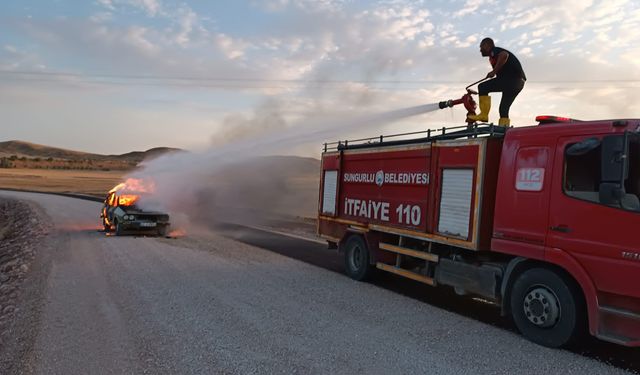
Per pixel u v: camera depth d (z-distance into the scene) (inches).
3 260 466.0
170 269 362.0
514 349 200.5
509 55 282.8
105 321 229.5
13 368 174.6
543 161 212.2
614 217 183.8
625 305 182.1
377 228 323.0
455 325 233.1
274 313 245.6
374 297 288.4
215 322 228.4
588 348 203.8
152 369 172.1
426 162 281.3
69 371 170.7
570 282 200.2
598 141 190.9
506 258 242.4
